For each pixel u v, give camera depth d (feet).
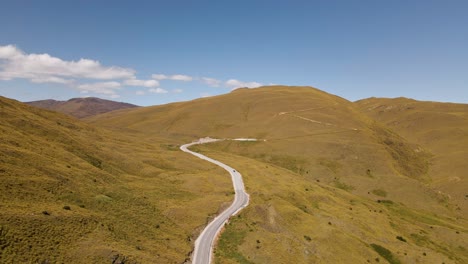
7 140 234.79
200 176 343.46
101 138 414.82
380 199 442.09
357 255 240.94
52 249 131.64
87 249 140.15
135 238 170.91
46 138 298.97
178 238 193.16
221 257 182.70
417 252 280.51
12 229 130.72
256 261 192.03
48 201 171.32
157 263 150.71
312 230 258.37
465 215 437.99
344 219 306.96
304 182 400.67
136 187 262.47
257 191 312.09
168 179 317.63
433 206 441.27
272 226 250.37
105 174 260.83
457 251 320.91
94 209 188.24
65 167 232.73
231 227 226.79
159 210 226.58
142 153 397.80
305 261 210.38
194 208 246.68
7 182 169.07
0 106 329.72
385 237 298.15
